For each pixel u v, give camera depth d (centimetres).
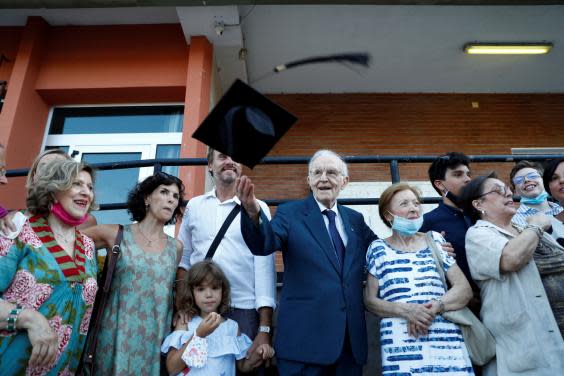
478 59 550
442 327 168
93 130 497
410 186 202
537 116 596
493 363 173
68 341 149
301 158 280
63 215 162
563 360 156
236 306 194
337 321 168
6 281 143
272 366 211
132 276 180
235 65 531
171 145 482
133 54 500
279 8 472
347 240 194
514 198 258
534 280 171
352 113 589
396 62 553
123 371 162
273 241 171
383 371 170
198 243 209
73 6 459
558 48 536
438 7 478
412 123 585
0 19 505
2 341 137
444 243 194
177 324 181
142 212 201
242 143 153
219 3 448
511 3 457
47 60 496
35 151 472
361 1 450
